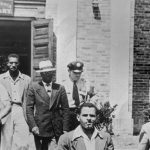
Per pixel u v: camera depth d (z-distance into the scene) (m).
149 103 13.00
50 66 8.56
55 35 12.38
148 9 13.06
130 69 12.84
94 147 5.01
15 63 9.16
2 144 9.26
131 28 12.83
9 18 12.38
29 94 8.51
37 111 8.49
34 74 12.22
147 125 5.86
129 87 12.85
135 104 12.98
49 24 12.05
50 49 12.03
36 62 12.18
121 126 12.68
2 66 12.76
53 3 12.40
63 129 8.49
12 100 9.17
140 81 12.98
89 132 5.08
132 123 12.73
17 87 9.21
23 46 12.78
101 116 10.93
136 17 12.97
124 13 12.73
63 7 12.41
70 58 12.41
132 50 12.85
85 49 12.54
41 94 8.48
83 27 12.52
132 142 12.09
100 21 12.61
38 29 12.17
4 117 9.13
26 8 12.39
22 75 9.30
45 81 8.58
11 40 12.74
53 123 8.48
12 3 12.32
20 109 9.20
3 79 9.20
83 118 5.01
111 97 12.66
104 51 12.66
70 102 11.29
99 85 12.61
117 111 12.69
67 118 8.56
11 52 12.77
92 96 11.26
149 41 13.03
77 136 5.04
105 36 12.66
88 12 12.54
